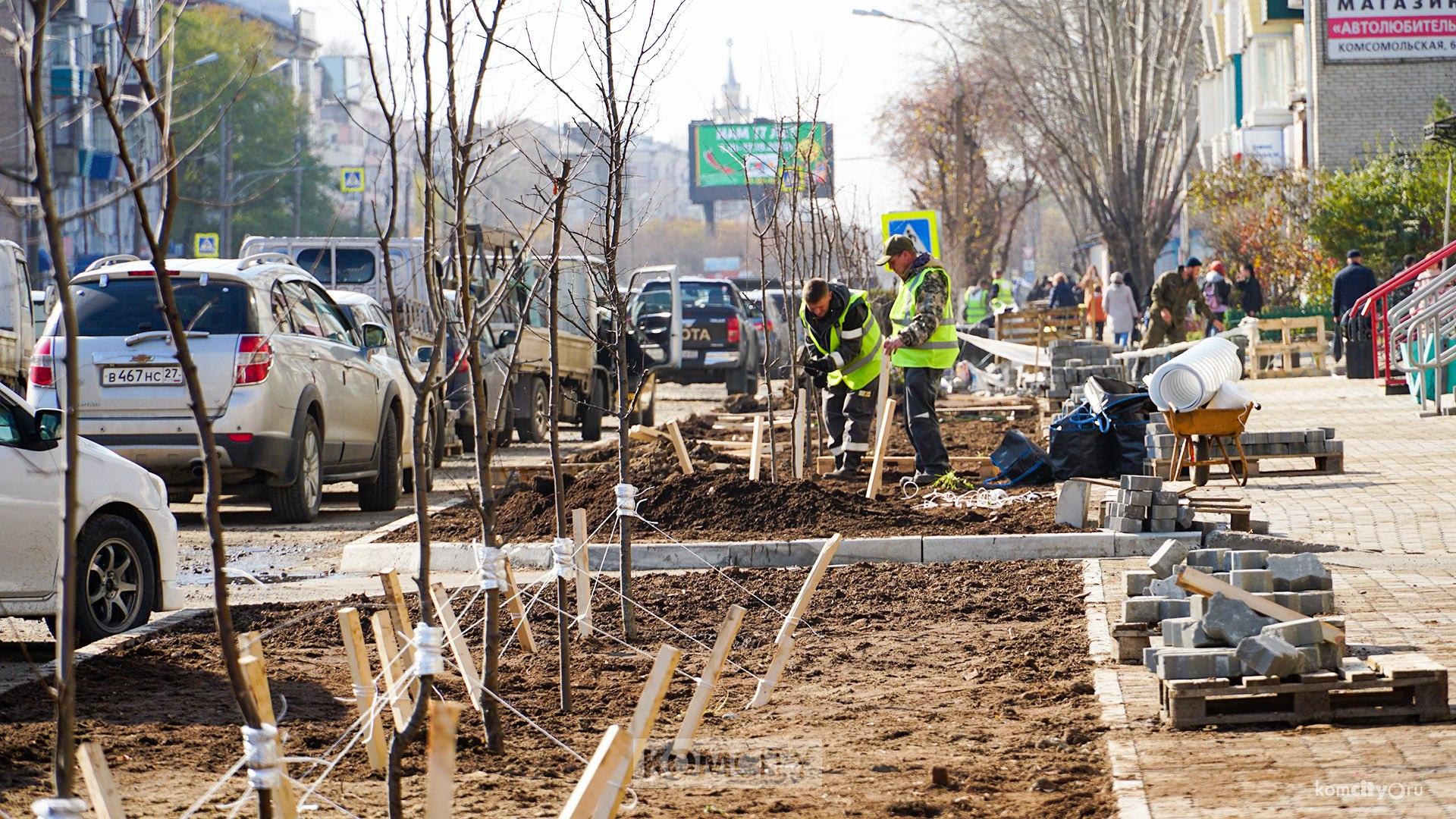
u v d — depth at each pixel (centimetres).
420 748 1084
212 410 2467
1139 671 1284
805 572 1892
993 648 1423
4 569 1477
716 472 2303
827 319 2645
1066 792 941
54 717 1199
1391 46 7188
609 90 1437
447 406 3400
